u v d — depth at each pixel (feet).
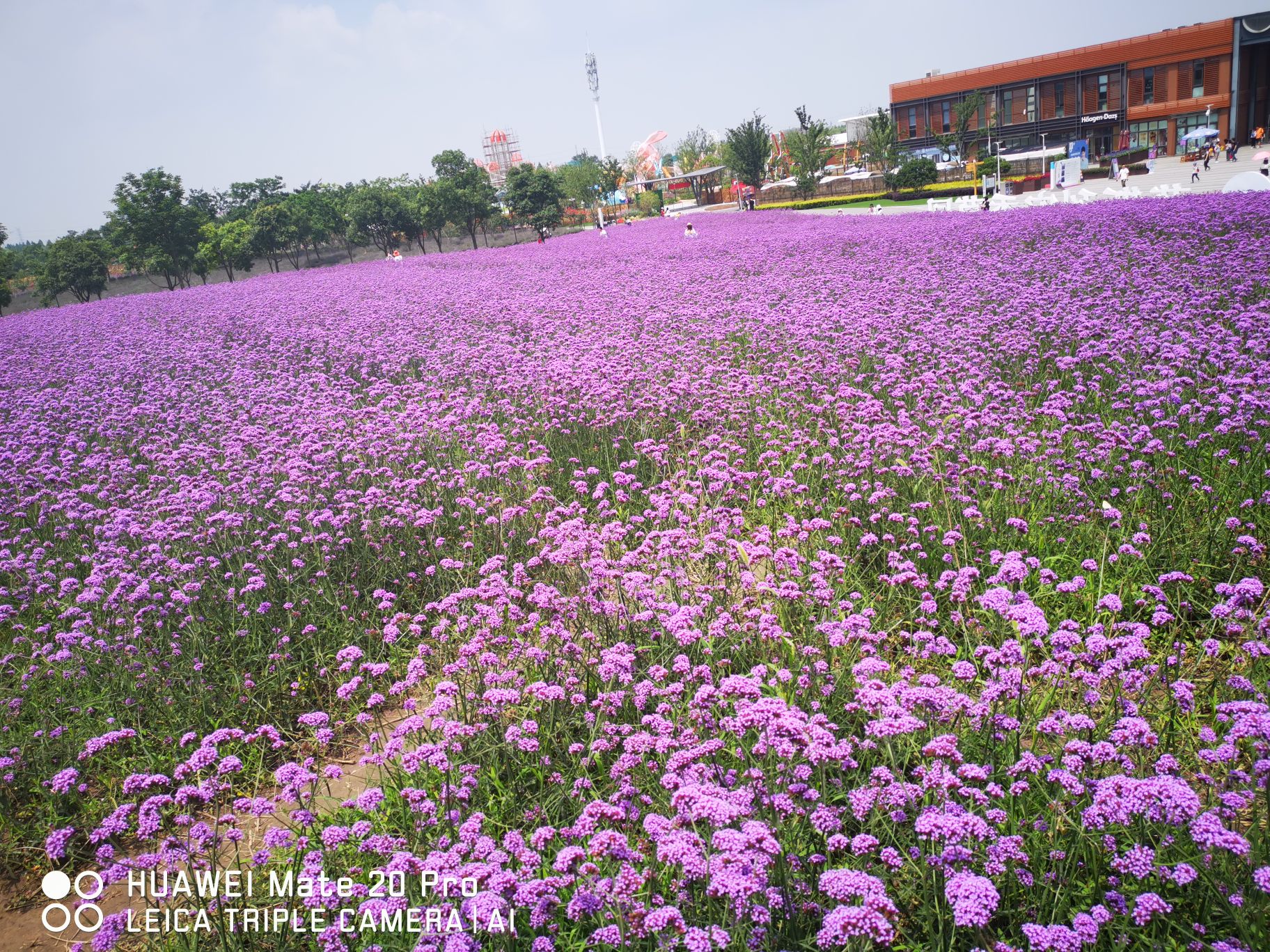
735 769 15.47
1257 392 28.86
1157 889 12.45
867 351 45.03
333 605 25.75
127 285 255.70
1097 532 24.09
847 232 114.11
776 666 19.21
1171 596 20.72
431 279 115.14
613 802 14.83
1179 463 26.27
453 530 30.60
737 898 10.77
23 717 22.13
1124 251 67.56
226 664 23.97
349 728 21.45
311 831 16.12
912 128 276.21
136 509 34.32
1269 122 221.66
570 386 41.65
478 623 22.70
